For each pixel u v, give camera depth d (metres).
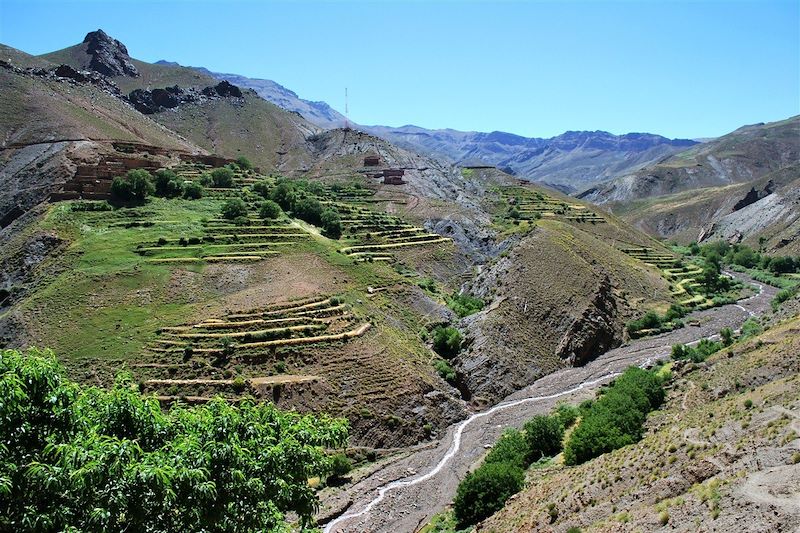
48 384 22.14
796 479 31.62
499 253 137.50
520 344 98.06
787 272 178.62
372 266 111.25
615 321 117.56
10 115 167.62
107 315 85.94
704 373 70.12
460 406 82.50
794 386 47.69
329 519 57.44
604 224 194.38
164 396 71.56
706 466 38.47
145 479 19.62
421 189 196.88
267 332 81.94
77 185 128.50
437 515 56.44
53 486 19.53
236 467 22.94
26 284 97.88
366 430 72.94
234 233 114.88
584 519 39.84
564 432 66.88
